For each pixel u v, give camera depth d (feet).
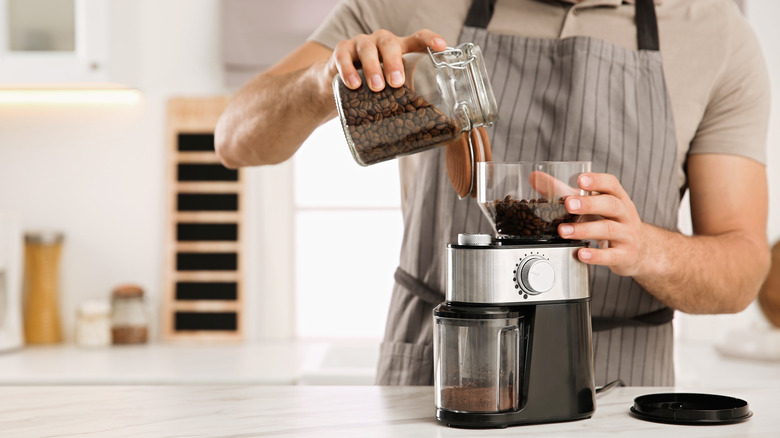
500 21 4.52
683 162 4.52
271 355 7.87
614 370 4.21
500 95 4.37
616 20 4.44
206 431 2.96
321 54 4.69
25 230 8.79
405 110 3.09
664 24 4.45
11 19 7.78
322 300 9.19
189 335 8.66
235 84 8.47
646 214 4.32
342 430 2.93
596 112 4.29
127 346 8.38
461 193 3.39
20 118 8.76
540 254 2.95
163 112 8.77
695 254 3.80
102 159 8.78
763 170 4.49
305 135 4.13
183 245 8.71
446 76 3.04
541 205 2.98
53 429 3.02
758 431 2.87
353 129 3.11
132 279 8.79
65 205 8.79
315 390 3.65
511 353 2.96
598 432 2.87
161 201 8.79
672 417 2.99
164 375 6.82
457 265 2.97
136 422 3.11
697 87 4.39
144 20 8.72
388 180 9.18
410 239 4.42
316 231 9.18
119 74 8.05
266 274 8.84
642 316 4.26
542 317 2.96
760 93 4.50
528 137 4.34
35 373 6.89
